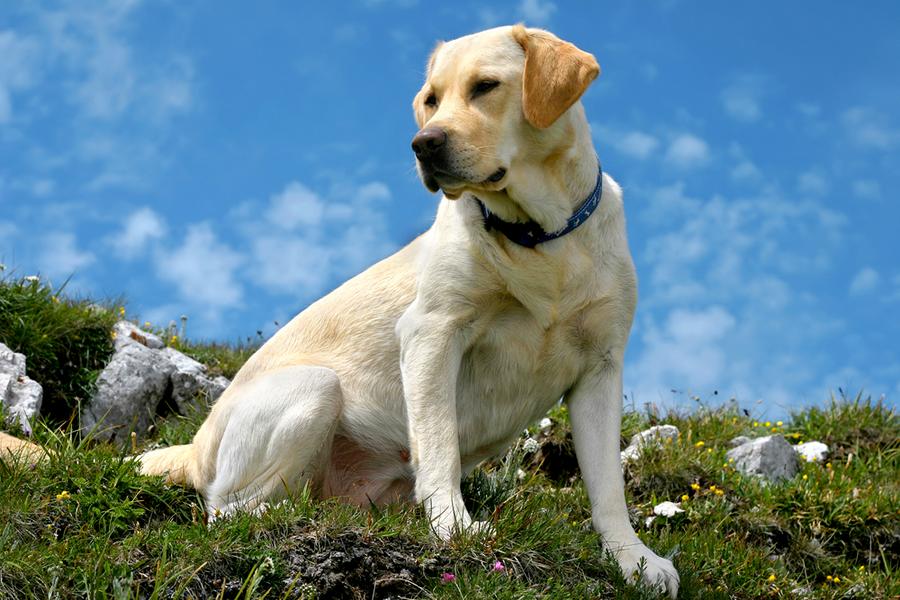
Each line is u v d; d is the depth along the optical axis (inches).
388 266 178.7
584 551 156.9
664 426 257.8
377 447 170.9
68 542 144.5
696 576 169.2
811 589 193.9
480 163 146.6
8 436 177.9
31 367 253.0
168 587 137.0
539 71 150.6
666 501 217.0
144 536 146.7
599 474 162.6
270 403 163.8
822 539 215.0
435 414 156.2
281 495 161.8
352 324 174.7
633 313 165.2
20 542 146.5
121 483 169.5
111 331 275.4
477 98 151.0
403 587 142.7
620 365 165.8
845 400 295.6
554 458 238.4
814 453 264.7
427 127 146.4
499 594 140.6
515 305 159.5
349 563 143.8
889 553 215.0
